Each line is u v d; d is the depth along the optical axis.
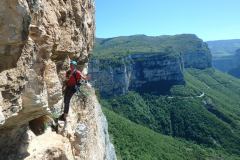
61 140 5.82
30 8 3.34
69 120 7.58
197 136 84.56
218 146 75.81
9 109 3.26
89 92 15.70
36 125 5.93
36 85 3.99
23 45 3.24
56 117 7.30
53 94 5.15
